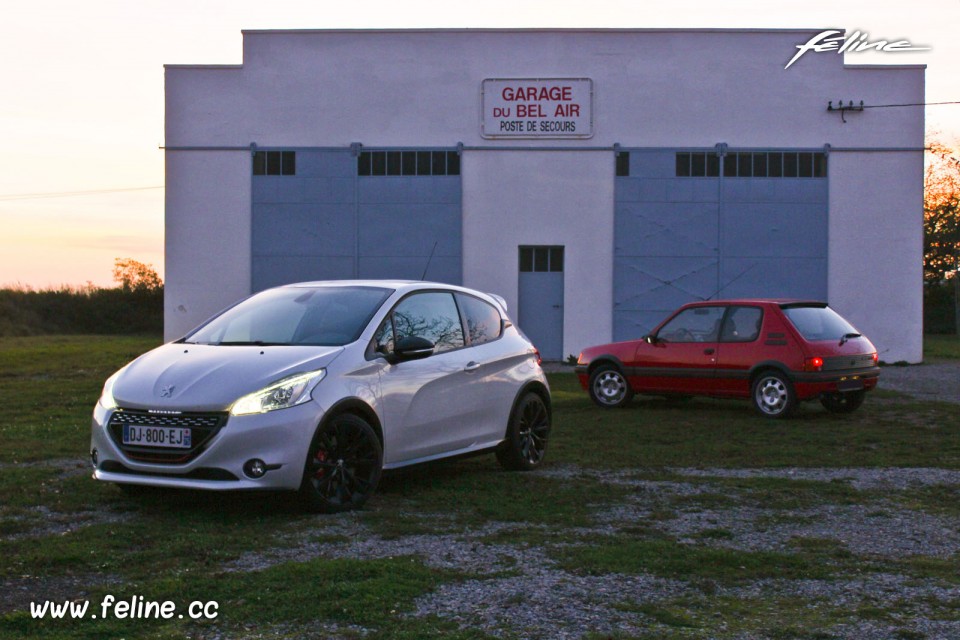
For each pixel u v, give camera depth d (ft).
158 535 20.90
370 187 79.36
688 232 78.79
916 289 78.02
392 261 79.46
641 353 47.73
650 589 17.54
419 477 28.68
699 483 28.07
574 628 15.42
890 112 77.87
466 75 79.05
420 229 79.36
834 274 78.38
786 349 43.50
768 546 20.97
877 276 78.28
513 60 78.84
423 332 27.12
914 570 19.10
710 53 78.43
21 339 128.47
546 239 79.15
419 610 16.15
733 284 78.69
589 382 49.24
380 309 26.18
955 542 21.50
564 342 79.20
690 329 46.80
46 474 27.68
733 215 78.59
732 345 45.14
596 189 79.00
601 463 31.65
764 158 78.59
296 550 19.86
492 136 78.95
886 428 40.96
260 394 22.40
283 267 79.51
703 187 78.69
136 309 165.17
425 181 79.20
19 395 51.13
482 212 79.15
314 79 79.15
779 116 78.38
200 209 79.20
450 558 19.35
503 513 23.61
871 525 23.08
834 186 78.28
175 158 79.25
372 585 17.13
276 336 25.75
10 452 31.65
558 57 78.84
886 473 30.17
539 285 79.71
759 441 37.01
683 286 78.89
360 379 24.27
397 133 79.30
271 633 15.05
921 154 77.87
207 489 21.94
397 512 23.59
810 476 29.63
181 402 22.39
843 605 16.80
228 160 79.20
